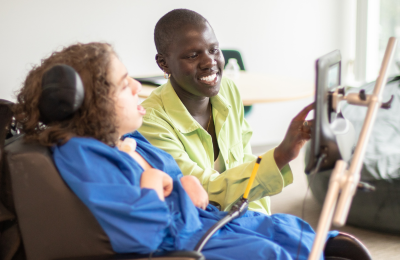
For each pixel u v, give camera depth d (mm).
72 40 3395
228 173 1312
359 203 2123
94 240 1003
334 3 4113
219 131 1538
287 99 2352
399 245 2072
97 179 970
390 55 1002
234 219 1169
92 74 1007
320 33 4129
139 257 971
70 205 985
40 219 991
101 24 3445
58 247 1008
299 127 1139
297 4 3988
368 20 4066
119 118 1054
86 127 1021
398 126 2420
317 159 948
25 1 3238
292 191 2812
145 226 957
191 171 1379
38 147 1003
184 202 1079
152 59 3637
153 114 1478
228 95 1645
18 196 979
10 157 966
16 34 3266
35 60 3340
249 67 3953
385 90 2762
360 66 4168
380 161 2113
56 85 951
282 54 4039
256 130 4105
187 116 1467
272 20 3936
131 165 1054
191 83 1453
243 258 998
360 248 1166
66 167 975
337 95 980
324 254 1189
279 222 1198
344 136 1039
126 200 957
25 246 1006
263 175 1226
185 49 1427
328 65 945
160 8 3574
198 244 990
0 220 1005
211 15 3734
